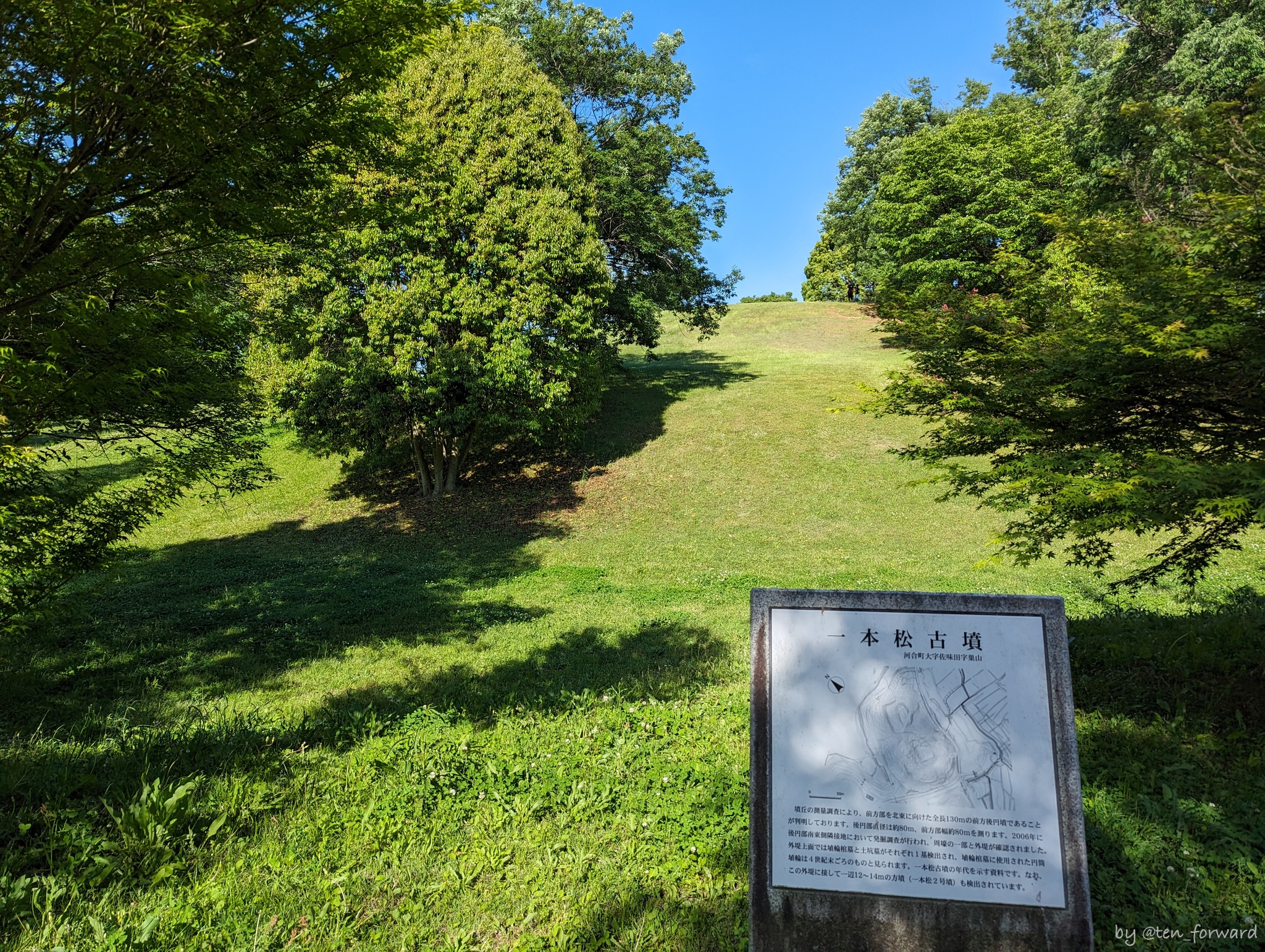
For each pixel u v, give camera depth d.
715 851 4.20
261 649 10.52
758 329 47.69
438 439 21.81
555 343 18.38
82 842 4.02
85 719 6.94
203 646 10.71
